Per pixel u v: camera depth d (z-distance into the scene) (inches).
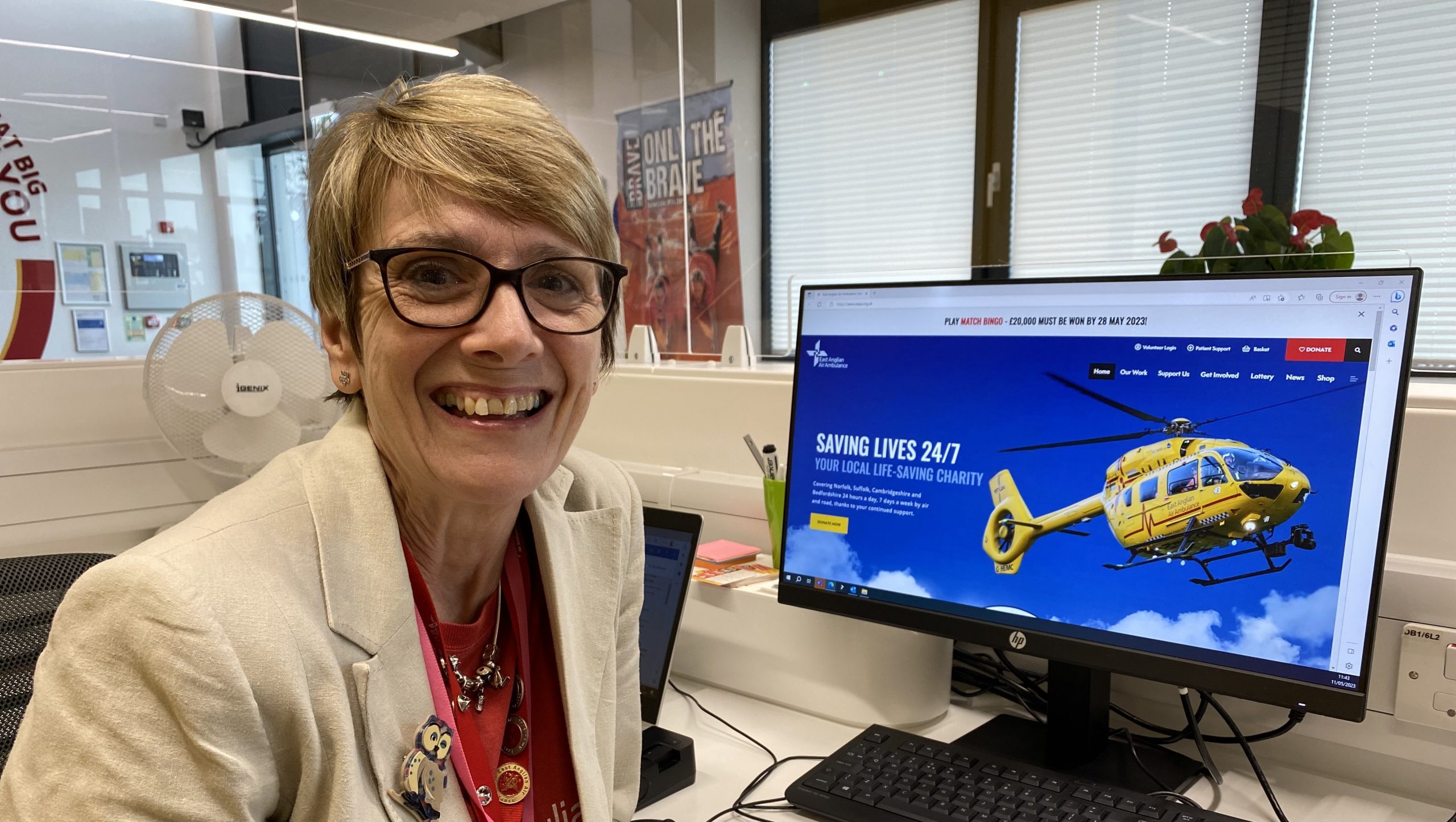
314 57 172.2
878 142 188.5
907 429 41.1
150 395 63.6
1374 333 30.3
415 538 28.2
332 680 23.5
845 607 42.3
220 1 161.9
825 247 199.3
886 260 191.6
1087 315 36.4
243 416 66.3
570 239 26.0
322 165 25.9
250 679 21.5
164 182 161.3
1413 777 35.2
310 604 24.0
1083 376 36.4
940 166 182.4
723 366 66.6
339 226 25.4
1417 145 131.8
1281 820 33.2
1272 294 32.3
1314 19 137.6
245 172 170.2
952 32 176.6
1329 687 30.6
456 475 25.4
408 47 180.7
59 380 64.4
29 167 145.4
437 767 25.7
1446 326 100.9
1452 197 129.9
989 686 46.1
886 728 40.5
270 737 22.2
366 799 24.2
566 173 25.6
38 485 62.8
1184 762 37.6
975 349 39.4
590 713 32.7
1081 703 38.3
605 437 67.4
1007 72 171.0
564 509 35.6
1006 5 168.6
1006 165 174.2
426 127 24.5
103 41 150.3
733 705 47.4
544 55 186.1
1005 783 34.9
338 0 171.8
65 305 149.8
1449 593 33.1
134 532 67.7
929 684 42.9
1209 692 32.9
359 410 28.9
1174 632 33.8
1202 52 149.8
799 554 44.2
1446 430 34.7
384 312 24.7
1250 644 32.2
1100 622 35.4
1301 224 59.6
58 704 20.1
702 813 36.4
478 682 29.2
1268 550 32.0
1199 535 33.5
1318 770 37.6
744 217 199.9
